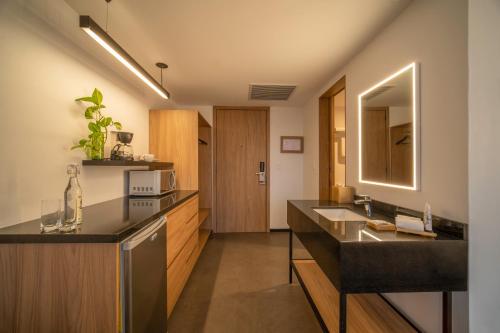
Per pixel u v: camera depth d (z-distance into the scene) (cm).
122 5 150
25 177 128
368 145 198
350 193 223
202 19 164
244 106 408
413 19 147
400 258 110
